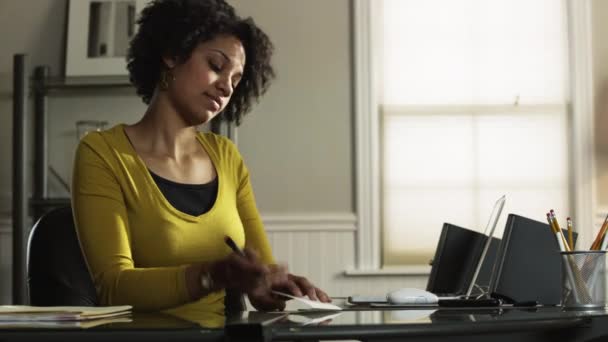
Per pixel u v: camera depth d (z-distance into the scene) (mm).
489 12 4754
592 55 4672
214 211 2170
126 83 4449
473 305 1972
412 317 1517
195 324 1350
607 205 4609
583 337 1567
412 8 4746
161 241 2072
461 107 4719
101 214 1995
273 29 4648
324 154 4609
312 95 4625
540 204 4680
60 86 4477
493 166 4699
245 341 1229
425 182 4688
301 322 1377
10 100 4652
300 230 4559
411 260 4648
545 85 4727
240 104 2451
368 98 4617
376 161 4602
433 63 4734
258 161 4602
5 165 4625
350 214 4570
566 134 4707
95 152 2068
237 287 1672
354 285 4535
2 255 4574
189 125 2213
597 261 1871
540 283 2100
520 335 1525
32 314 1464
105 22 4594
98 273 1914
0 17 4664
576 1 4691
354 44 4629
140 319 1495
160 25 2188
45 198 4445
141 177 2092
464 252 2414
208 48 2182
